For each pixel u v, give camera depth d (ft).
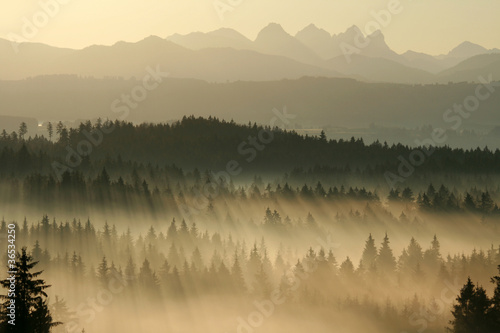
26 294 246.88
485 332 322.14
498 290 325.83
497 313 324.19
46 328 248.11
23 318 240.12
